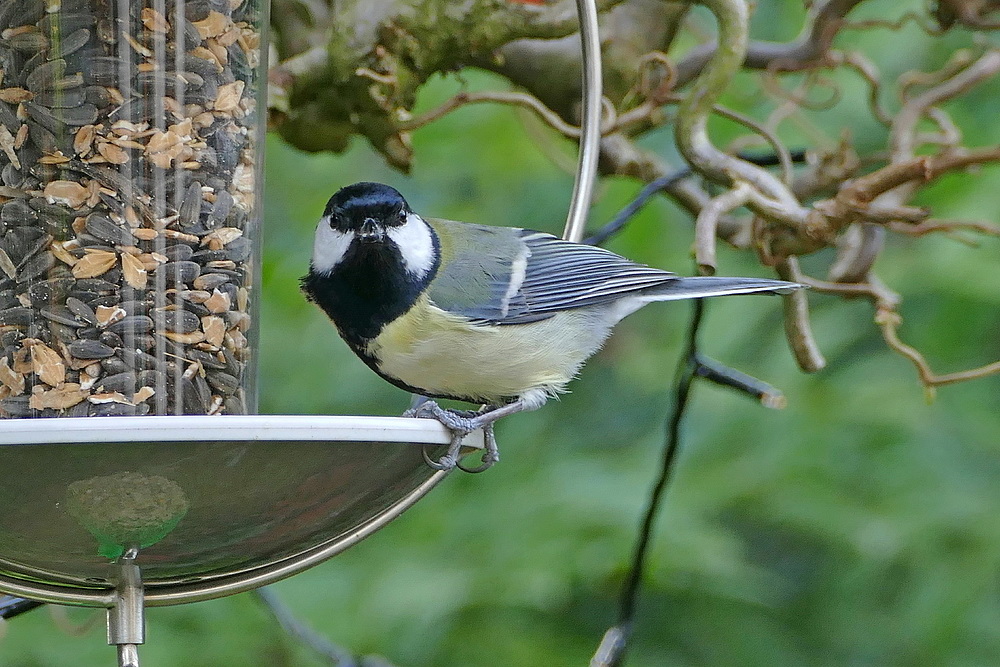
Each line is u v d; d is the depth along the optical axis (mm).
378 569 11258
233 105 6668
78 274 6355
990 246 10820
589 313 7742
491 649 10969
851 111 11508
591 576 10727
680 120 7430
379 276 7121
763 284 7750
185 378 6496
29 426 4637
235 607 10922
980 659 10734
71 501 5121
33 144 6348
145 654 10570
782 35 11680
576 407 12562
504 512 11406
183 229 6508
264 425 4820
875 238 8219
